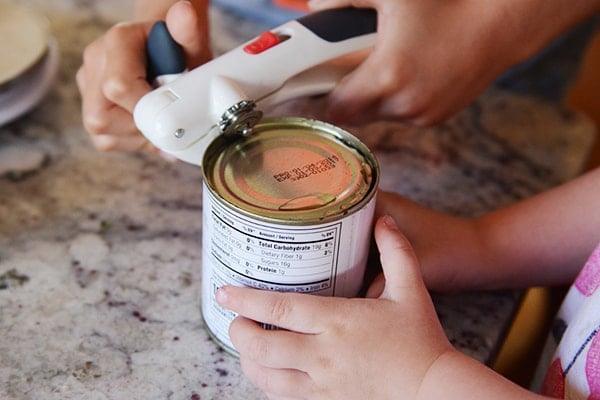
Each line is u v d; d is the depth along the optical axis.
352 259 0.53
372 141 0.82
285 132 0.57
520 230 0.66
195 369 0.57
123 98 0.64
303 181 0.52
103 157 0.77
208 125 0.56
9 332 0.58
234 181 0.52
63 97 0.85
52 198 0.71
